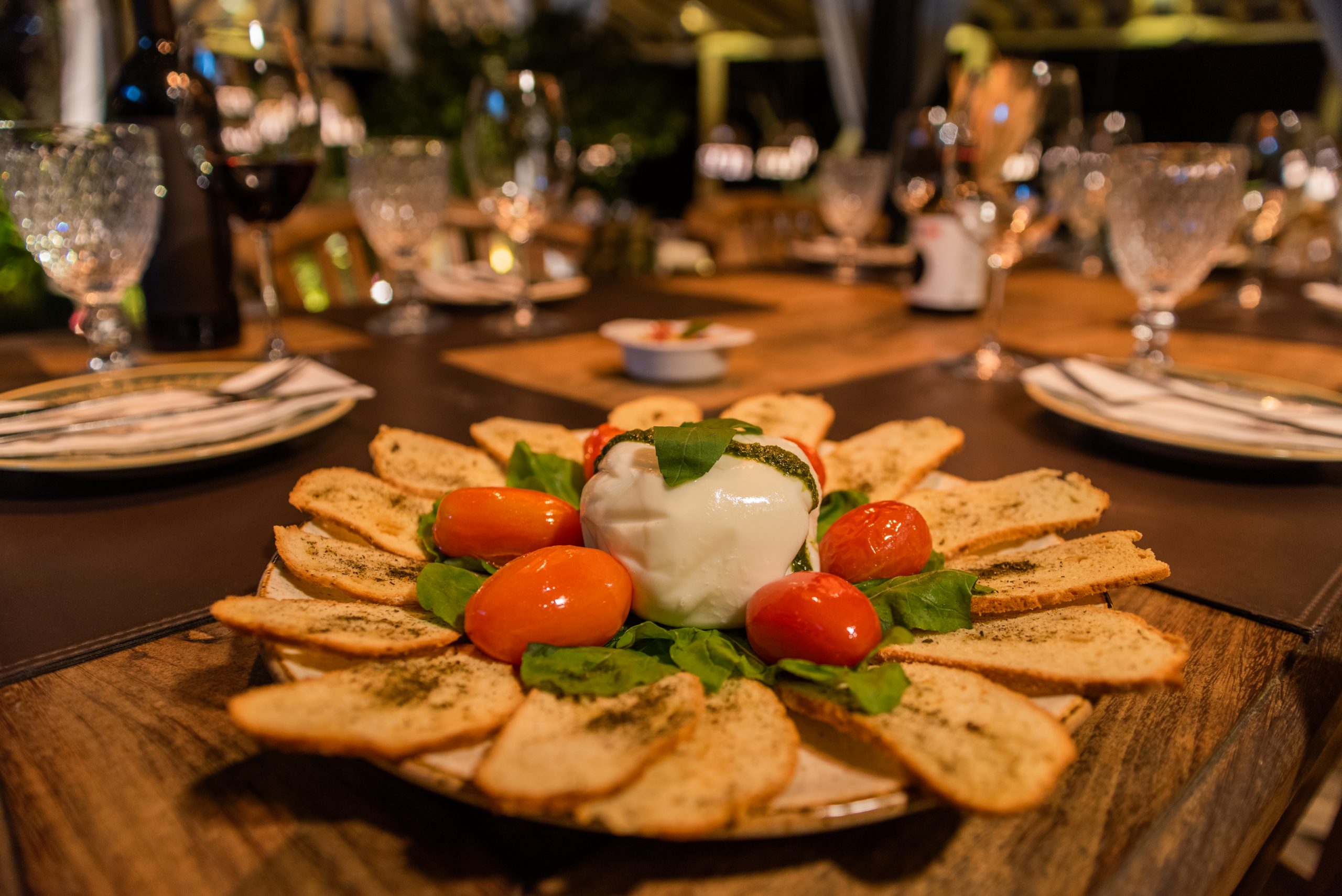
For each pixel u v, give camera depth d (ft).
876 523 1.57
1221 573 1.99
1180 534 2.20
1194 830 1.20
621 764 1.02
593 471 1.77
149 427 2.48
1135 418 2.78
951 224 5.17
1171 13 21.43
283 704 1.10
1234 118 21.39
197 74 3.24
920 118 5.32
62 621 1.69
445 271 5.81
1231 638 1.72
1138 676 1.18
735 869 1.10
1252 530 2.23
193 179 3.78
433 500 1.96
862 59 14.42
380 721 1.09
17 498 2.31
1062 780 1.29
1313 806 4.50
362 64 14.75
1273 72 20.56
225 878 1.08
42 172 2.97
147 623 1.69
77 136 2.96
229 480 2.45
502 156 4.65
